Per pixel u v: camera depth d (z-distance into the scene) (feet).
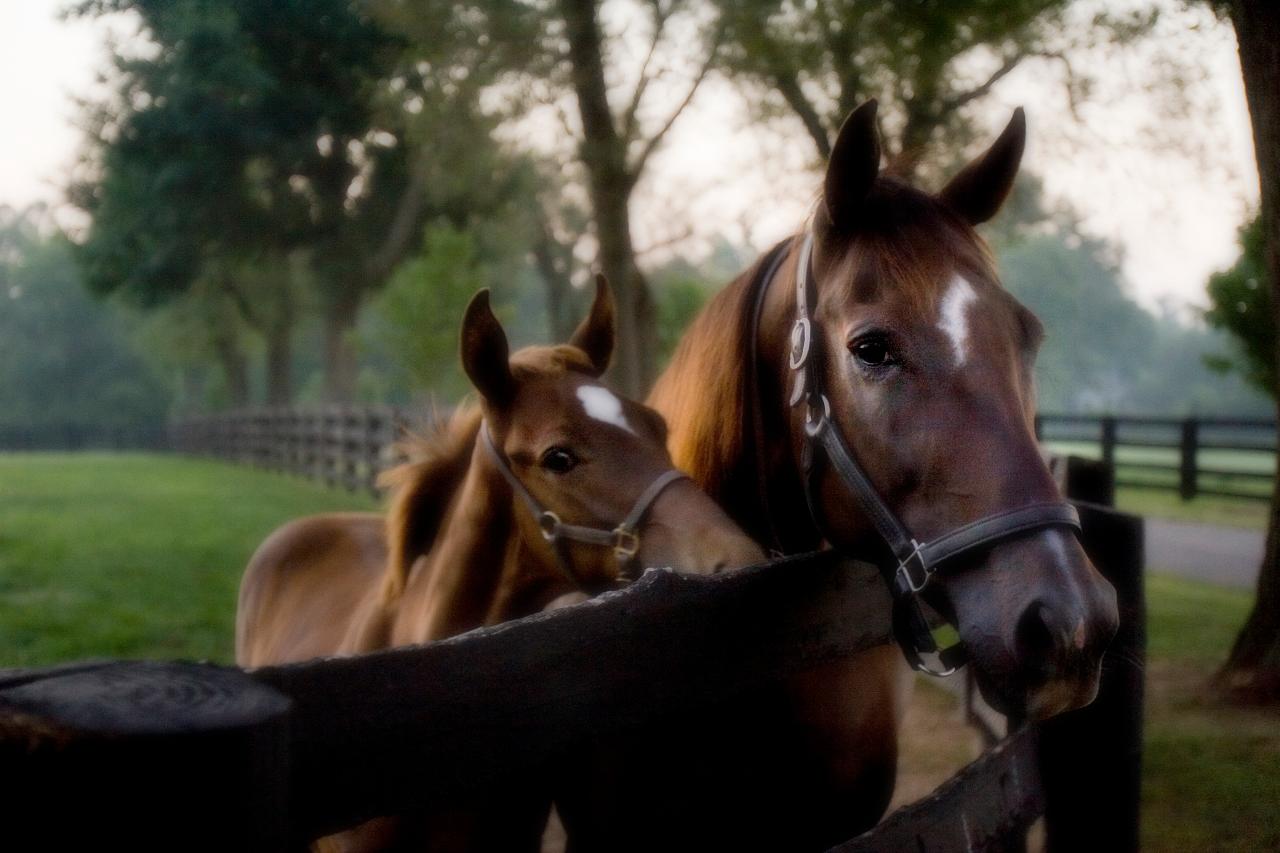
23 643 19.76
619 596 4.44
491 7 27.09
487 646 3.79
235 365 119.96
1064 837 7.04
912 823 5.08
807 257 6.17
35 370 211.82
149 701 2.61
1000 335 5.26
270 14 53.72
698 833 7.03
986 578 4.80
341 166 68.85
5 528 37.42
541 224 77.61
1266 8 13.87
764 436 6.82
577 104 29.40
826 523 5.87
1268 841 11.00
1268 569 15.93
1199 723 14.89
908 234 5.58
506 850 7.41
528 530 7.63
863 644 6.01
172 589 25.53
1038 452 5.02
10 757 2.40
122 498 50.90
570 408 7.47
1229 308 27.99
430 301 53.57
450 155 32.53
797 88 30.53
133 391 214.69
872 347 5.30
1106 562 7.02
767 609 5.23
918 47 22.90
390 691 3.44
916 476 5.11
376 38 42.73
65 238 85.15
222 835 2.51
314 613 10.11
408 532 8.63
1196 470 45.16
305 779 3.19
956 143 30.63
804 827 6.87
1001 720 12.20
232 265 82.74
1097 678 4.54
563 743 4.11
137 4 61.93
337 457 57.62
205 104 64.44
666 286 55.88
